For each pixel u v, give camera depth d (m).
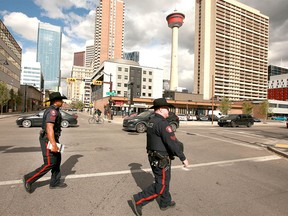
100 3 116.94
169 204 3.11
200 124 26.22
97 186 3.99
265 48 130.25
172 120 14.96
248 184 4.40
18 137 9.71
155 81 75.38
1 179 4.21
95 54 120.25
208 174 5.04
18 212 2.92
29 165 5.20
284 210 3.24
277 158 7.11
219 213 3.09
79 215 2.89
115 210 3.06
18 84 60.88
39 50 179.88
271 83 138.75
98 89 75.00
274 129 20.72
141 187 4.00
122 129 14.91
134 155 6.71
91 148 7.67
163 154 2.87
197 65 108.00
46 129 3.35
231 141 10.87
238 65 116.44
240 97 117.50
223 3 110.38
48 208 3.06
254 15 124.56
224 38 110.44
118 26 119.31
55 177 3.76
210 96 103.88
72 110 88.38
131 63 76.19
